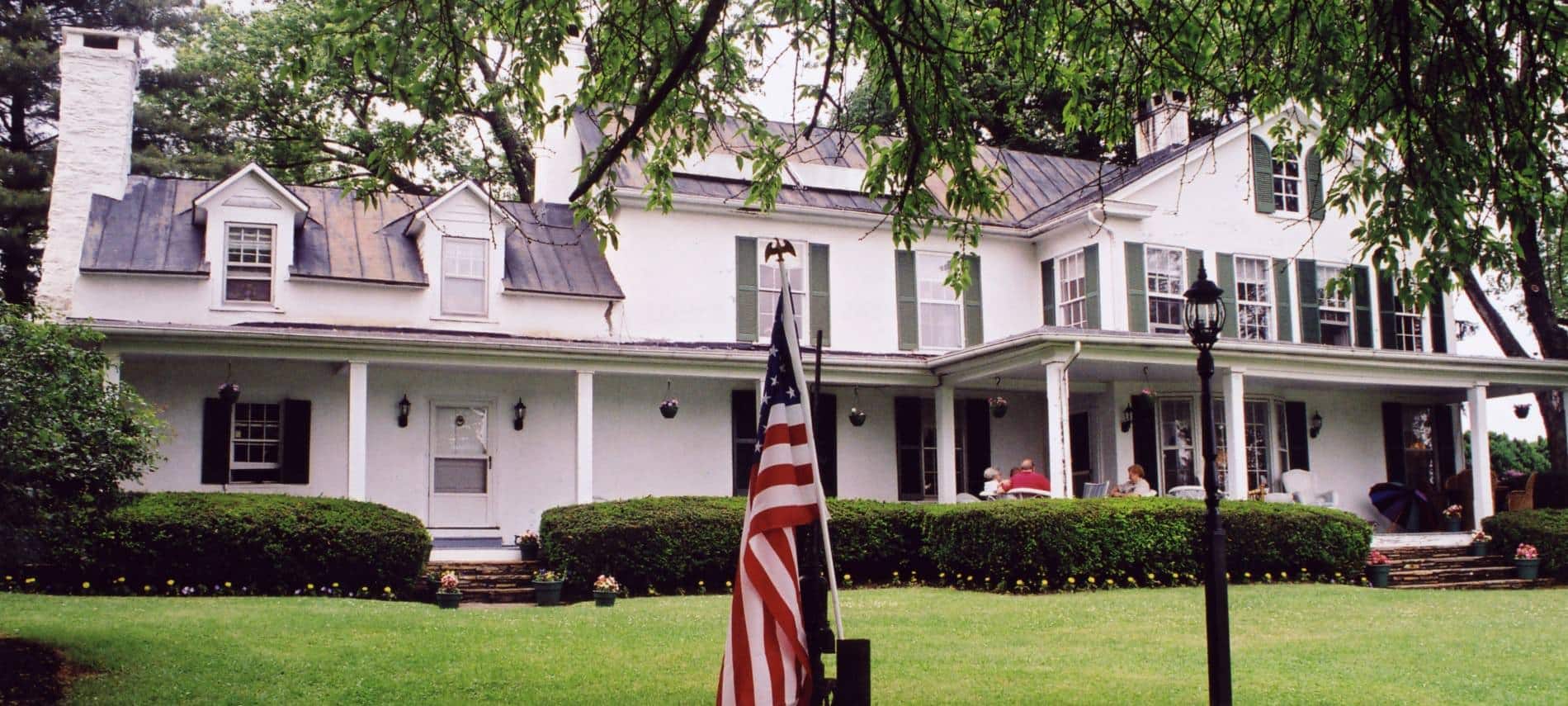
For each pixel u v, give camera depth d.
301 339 17.83
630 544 17.38
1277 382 22.88
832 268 23.02
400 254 20.70
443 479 20.16
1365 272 24.59
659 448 21.36
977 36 9.88
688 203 22.03
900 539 19.25
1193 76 9.23
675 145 10.38
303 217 20.05
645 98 9.60
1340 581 18.92
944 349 23.52
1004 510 17.41
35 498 9.80
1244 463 20.75
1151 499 18.30
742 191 22.64
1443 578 19.69
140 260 18.97
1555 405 28.08
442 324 20.36
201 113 31.41
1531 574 19.89
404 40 9.37
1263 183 24.28
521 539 18.97
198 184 21.03
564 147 23.38
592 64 10.11
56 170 19.78
